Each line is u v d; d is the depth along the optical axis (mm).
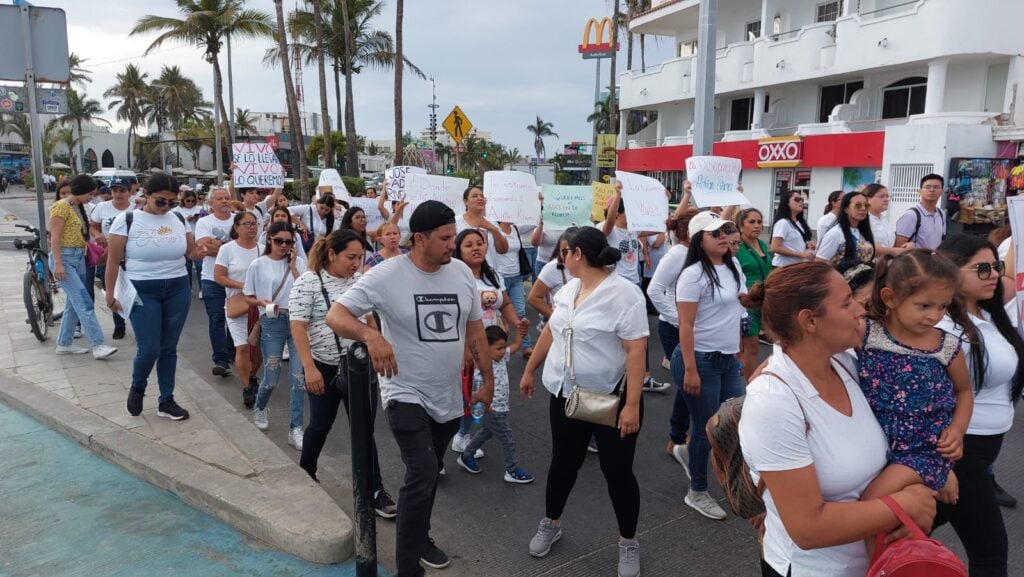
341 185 10312
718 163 7012
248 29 33094
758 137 22562
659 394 6520
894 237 7016
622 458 3422
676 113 28125
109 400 5684
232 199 9570
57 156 76938
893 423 2098
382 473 4766
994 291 2881
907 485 1893
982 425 2756
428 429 3320
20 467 4617
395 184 10398
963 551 3754
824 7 21625
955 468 2748
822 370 1898
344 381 3646
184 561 3553
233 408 5520
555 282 5277
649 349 8133
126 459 4547
